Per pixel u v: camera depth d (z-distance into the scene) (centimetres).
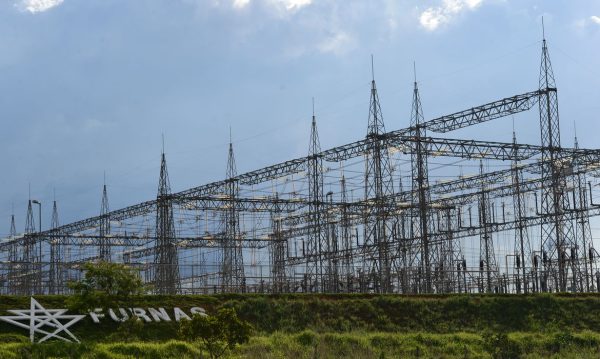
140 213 9800
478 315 6944
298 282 9531
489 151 8238
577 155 8431
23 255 10969
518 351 5725
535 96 7888
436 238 10225
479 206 10219
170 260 8962
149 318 5941
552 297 7225
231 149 9638
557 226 8456
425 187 8369
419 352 5622
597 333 6531
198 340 5253
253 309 6450
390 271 8750
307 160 8750
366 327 6519
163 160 9350
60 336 5481
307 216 9975
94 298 5453
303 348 5522
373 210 9406
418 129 8031
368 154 8469
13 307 5716
